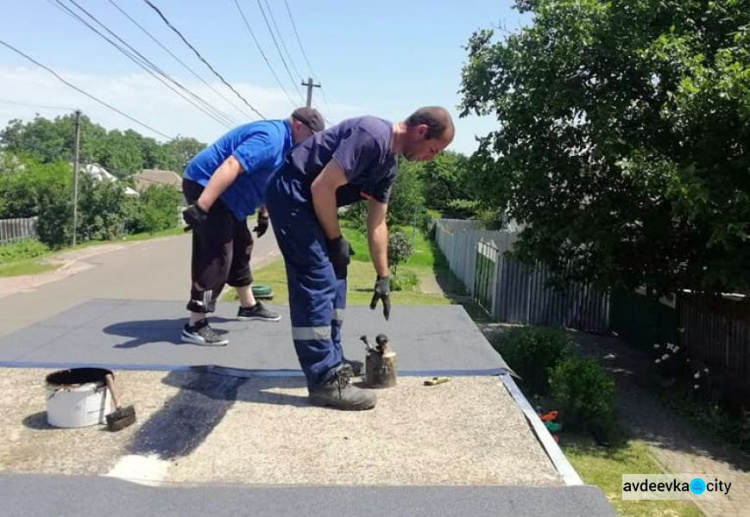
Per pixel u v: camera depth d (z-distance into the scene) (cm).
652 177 727
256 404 279
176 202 4200
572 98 862
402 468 219
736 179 738
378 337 306
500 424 260
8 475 199
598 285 970
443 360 343
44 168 3247
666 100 803
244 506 186
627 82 871
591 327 1291
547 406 756
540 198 981
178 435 243
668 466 647
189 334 372
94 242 3138
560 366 762
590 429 730
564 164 938
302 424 256
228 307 489
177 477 210
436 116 260
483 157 995
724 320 841
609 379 754
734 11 798
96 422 252
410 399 288
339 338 301
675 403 844
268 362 338
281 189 263
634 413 811
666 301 1029
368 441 241
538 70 901
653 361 1053
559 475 216
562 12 864
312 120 352
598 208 905
